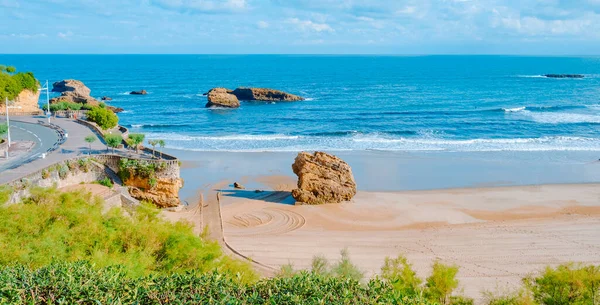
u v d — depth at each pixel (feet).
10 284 47.42
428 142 236.22
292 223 133.28
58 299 46.03
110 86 564.71
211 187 164.35
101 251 69.00
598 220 135.03
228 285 50.42
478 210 144.56
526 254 112.37
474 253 113.29
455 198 155.63
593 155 210.59
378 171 186.19
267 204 148.25
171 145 230.89
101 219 81.10
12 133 178.19
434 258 110.42
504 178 177.68
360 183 171.63
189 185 166.09
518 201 152.35
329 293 48.34
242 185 167.02
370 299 48.11
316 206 146.72
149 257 71.05
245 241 119.55
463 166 193.57
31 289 47.03
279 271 95.96
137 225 78.59
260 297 47.88
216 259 80.64
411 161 200.75
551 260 109.09
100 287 48.16
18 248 65.72
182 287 48.70
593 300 70.49
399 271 84.02
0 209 76.74
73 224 77.66
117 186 133.69
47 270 51.03
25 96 248.11
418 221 135.44
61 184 124.26
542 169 189.57
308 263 106.83
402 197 156.46
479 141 237.86
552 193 160.04
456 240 121.39
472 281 99.04
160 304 46.39
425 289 78.02
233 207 144.87
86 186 127.95
